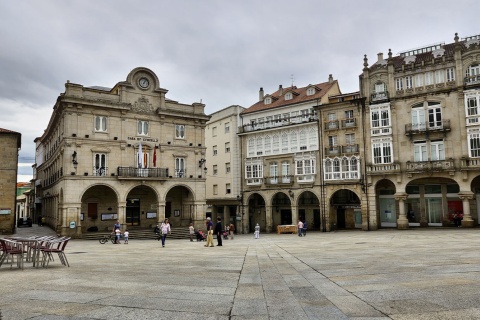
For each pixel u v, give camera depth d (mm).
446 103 37781
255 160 50156
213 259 15406
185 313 6379
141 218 41000
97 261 15234
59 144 38469
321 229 43531
